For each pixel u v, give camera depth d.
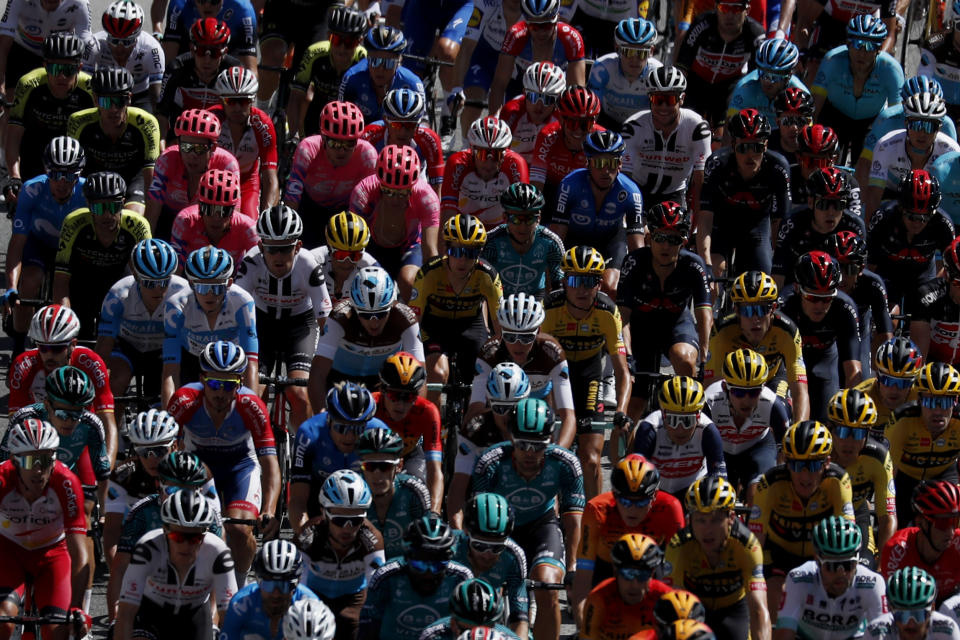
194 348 32.09
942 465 32.25
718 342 33.44
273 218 32.34
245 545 28.00
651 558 23.69
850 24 44.19
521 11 45.62
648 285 34.38
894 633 26.11
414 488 27.19
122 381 32.88
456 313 34.00
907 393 32.38
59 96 41.34
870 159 43.53
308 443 28.23
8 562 26.78
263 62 47.62
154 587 25.41
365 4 52.09
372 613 24.64
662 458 30.09
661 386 31.28
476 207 38.56
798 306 34.72
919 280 38.88
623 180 37.19
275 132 42.53
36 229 37.00
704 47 45.41
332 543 25.81
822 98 45.34
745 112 38.12
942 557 27.98
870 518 33.62
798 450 27.88
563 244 37.34
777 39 42.69
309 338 33.84
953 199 41.84
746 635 27.02
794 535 28.95
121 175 40.25
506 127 37.88
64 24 45.09
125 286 32.62
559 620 26.83
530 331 30.22
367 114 43.28
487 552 24.78
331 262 34.66
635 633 24.42
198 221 35.72
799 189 41.31
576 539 28.03
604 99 43.75
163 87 43.84
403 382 28.47
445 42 47.00
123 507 27.61
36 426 26.14
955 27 46.53
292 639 22.53
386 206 36.06
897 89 44.97
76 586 27.20
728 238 39.56
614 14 47.31
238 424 29.39
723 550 26.34
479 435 28.97
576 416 32.62
